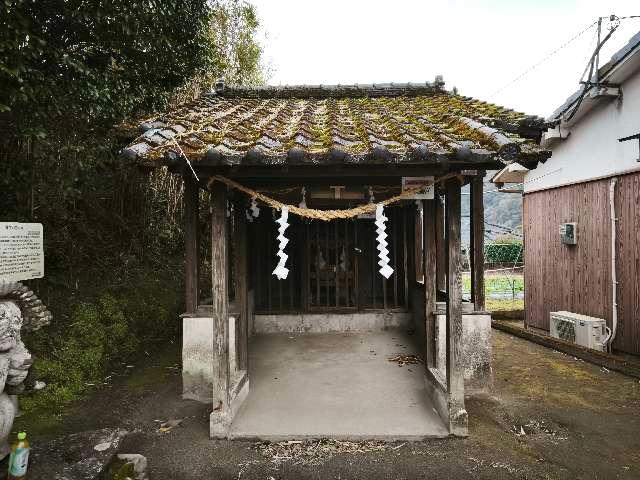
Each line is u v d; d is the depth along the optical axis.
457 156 3.59
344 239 8.54
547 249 9.72
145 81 7.32
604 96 7.59
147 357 7.11
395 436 4.32
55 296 6.75
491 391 5.53
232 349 5.33
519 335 8.97
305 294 8.44
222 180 4.20
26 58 4.57
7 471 3.12
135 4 5.42
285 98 8.52
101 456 3.46
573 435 4.46
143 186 9.23
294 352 7.12
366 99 8.16
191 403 5.29
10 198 5.76
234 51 12.55
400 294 8.71
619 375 6.36
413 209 8.23
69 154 6.61
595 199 8.21
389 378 5.92
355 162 3.60
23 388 3.44
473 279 5.60
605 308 7.95
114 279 8.07
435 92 8.44
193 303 5.48
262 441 4.33
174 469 3.85
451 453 4.08
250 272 8.44
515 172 10.55
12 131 5.28
